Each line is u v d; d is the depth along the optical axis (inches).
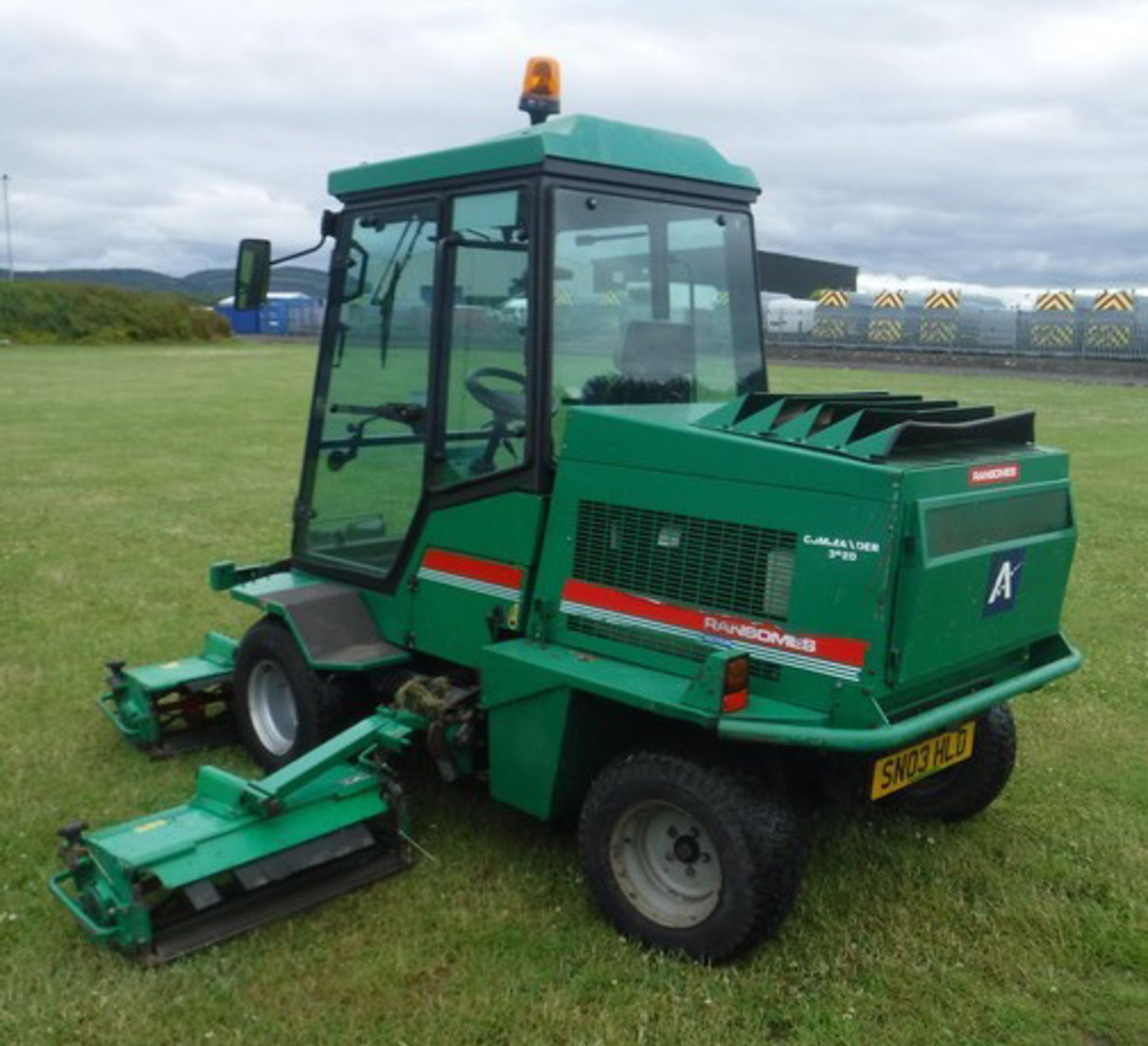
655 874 157.0
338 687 195.6
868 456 140.9
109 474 555.5
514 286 167.3
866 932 159.3
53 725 230.8
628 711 164.1
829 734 136.9
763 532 146.6
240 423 770.2
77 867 153.5
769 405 158.7
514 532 169.9
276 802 157.6
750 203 195.0
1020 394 1036.5
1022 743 229.5
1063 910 166.4
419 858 176.1
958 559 143.8
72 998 142.7
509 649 165.9
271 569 224.7
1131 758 222.5
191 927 154.4
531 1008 142.2
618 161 172.6
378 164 187.6
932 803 193.5
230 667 225.6
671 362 182.7
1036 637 166.7
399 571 190.2
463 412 176.1
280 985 145.9
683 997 144.5
